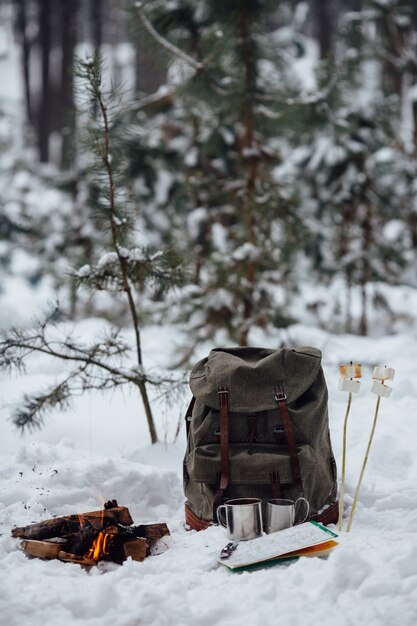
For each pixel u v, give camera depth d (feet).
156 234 29.78
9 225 35.81
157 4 20.62
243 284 20.84
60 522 9.13
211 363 10.16
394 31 37.37
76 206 31.81
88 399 15.92
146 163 27.35
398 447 12.90
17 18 75.87
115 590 7.29
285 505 9.21
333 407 15.29
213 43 20.56
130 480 10.93
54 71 81.87
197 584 7.88
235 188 22.89
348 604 7.09
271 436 9.70
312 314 32.40
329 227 33.17
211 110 25.22
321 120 21.97
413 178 34.94
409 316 34.06
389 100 33.32
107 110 13.17
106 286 13.20
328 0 55.93
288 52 39.29
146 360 20.44
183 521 10.34
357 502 10.33
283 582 7.65
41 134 64.54
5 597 7.17
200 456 9.62
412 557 7.80
